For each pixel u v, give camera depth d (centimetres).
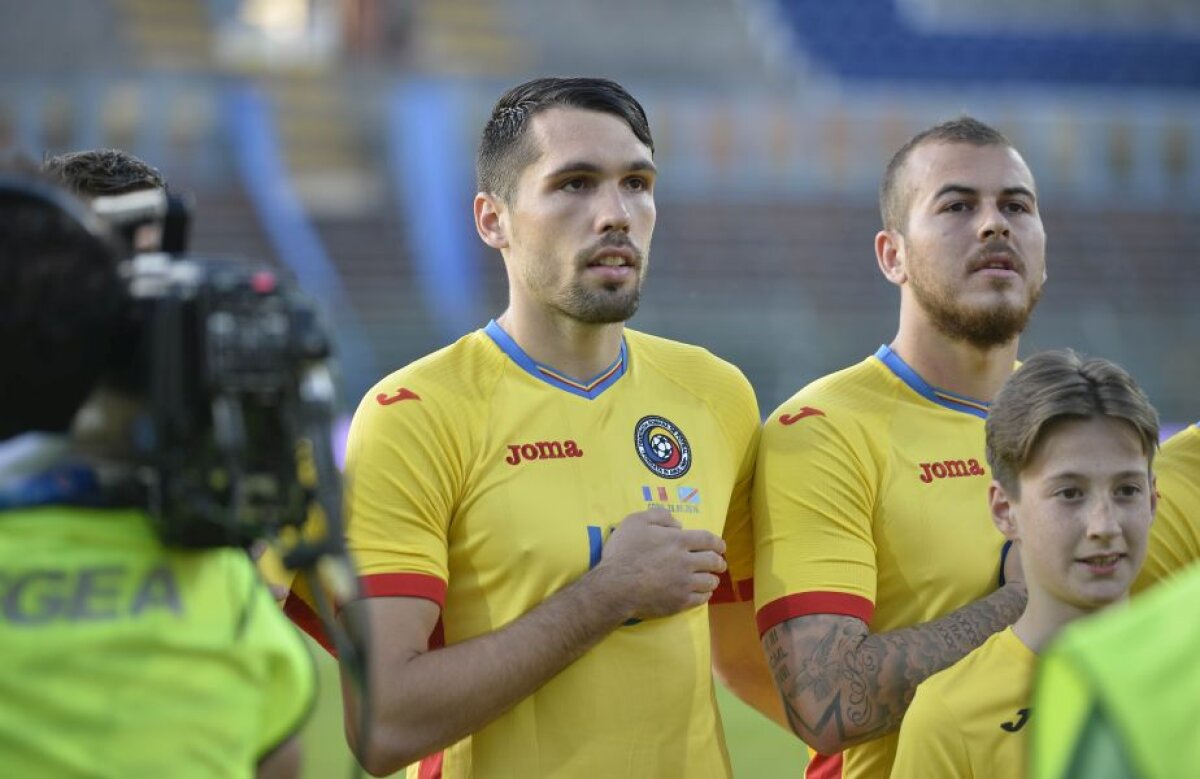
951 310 690
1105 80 5044
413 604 596
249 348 341
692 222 4272
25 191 346
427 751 582
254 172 4188
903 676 625
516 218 639
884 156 4416
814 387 716
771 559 674
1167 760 257
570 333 645
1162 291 4231
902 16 5069
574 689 602
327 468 350
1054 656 280
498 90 4309
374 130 4291
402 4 4984
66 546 350
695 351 702
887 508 677
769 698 748
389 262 4041
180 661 352
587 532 620
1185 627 269
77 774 332
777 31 5084
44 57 4747
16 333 340
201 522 351
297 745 385
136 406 360
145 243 420
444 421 624
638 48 5097
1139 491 565
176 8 4903
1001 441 580
